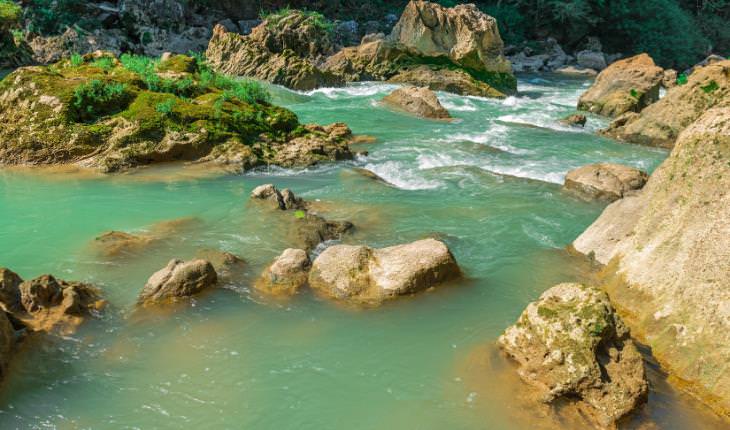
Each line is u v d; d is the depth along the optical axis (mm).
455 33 29984
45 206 10508
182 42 33812
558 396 5551
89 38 29922
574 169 12781
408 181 12602
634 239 7684
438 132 17875
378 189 11883
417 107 20688
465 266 8328
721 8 60562
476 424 5258
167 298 7125
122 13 33000
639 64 23844
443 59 29172
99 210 10359
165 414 5344
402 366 6070
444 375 5930
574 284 6273
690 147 7184
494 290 7652
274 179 12523
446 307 7188
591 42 51562
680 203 7137
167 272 7281
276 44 29344
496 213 10562
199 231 9391
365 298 7270
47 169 12695
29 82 14016
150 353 6191
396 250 7773
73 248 8711
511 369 5961
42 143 13133
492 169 13781
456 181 12578
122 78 15000
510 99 26375
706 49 54188
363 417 5359
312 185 12141
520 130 18766
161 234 9258
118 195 11172
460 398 5594
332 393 5660
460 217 10328
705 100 16656
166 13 34219
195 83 16016
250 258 8406
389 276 7414
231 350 6285
